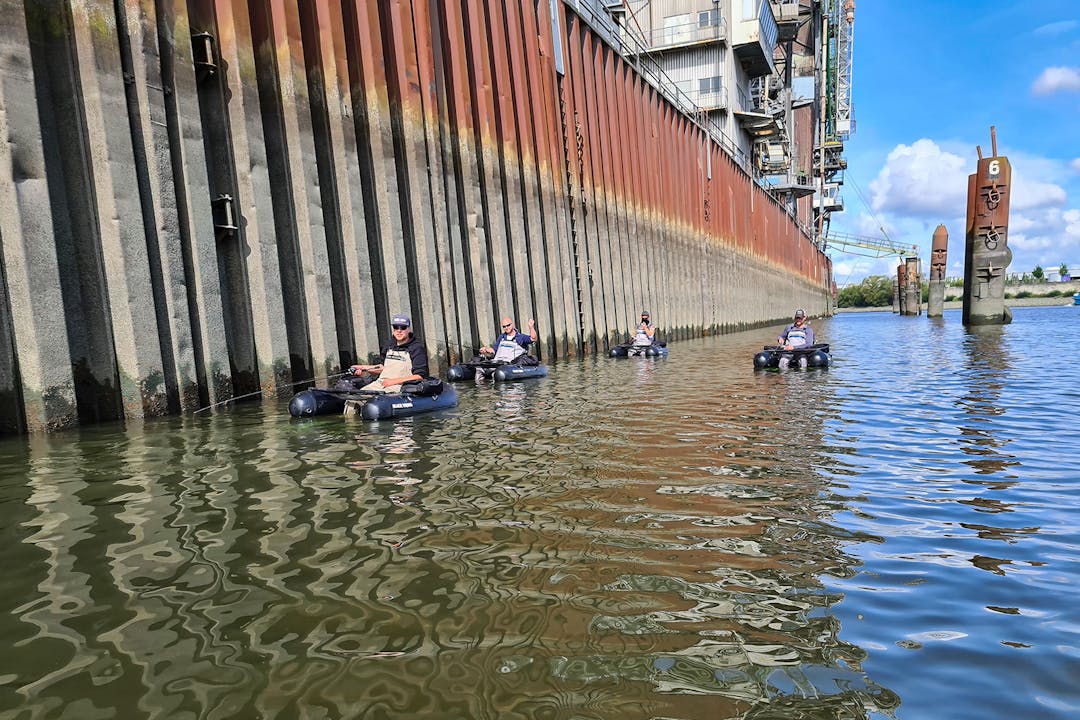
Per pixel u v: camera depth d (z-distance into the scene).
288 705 2.43
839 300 144.38
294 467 6.05
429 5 14.86
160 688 2.54
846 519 4.62
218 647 2.85
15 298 7.51
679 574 3.66
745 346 26.27
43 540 4.19
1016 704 2.51
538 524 4.46
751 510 4.79
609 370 15.89
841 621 3.16
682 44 45.16
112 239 8.32
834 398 10.57
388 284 13.03
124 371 8.48
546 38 20.41
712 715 2.41
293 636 2.94
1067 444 7.02
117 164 8.35
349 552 3.94
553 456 6.50
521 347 14.44
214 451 6.74
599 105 24.28
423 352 9.80
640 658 2.79
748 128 50.53
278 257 10.89
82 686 2.56
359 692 2.51
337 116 11.98
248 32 10.42
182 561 3.82
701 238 36.31
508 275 17.16
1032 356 17.52
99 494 5.20
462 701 2.46
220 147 10.12
